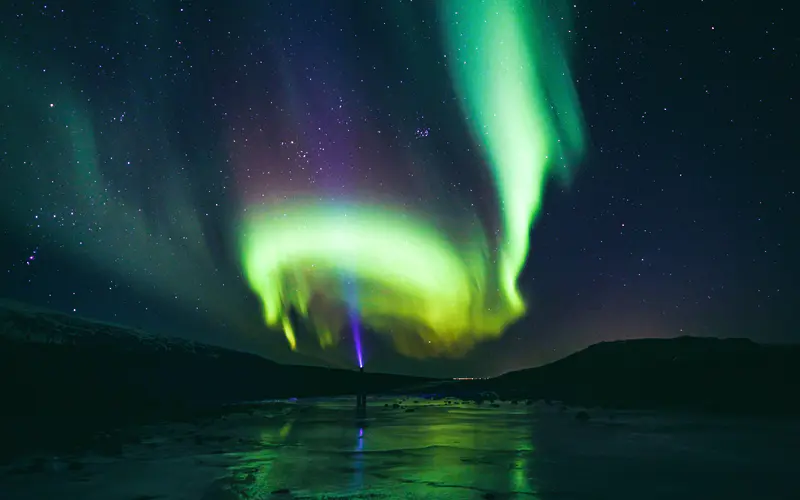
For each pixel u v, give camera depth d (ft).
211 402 45.68
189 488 14.74
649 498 13.58
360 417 36.09
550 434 26.73
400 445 22.89
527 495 13.89
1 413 33.14
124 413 35.94
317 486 14.88
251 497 13.69
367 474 16.60
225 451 21.26
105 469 17.48
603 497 13.70
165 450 21.52
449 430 28.32
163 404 40.83
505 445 22.88
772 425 31.30
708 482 15.52
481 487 14.79
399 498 13.55
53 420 32.58
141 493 14.14
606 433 27.20
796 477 16.33
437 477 16.12
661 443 23.65
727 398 40.47
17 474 16.74
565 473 16.83
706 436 25.93
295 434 26.48
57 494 14.10
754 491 14.38
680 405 41.22
